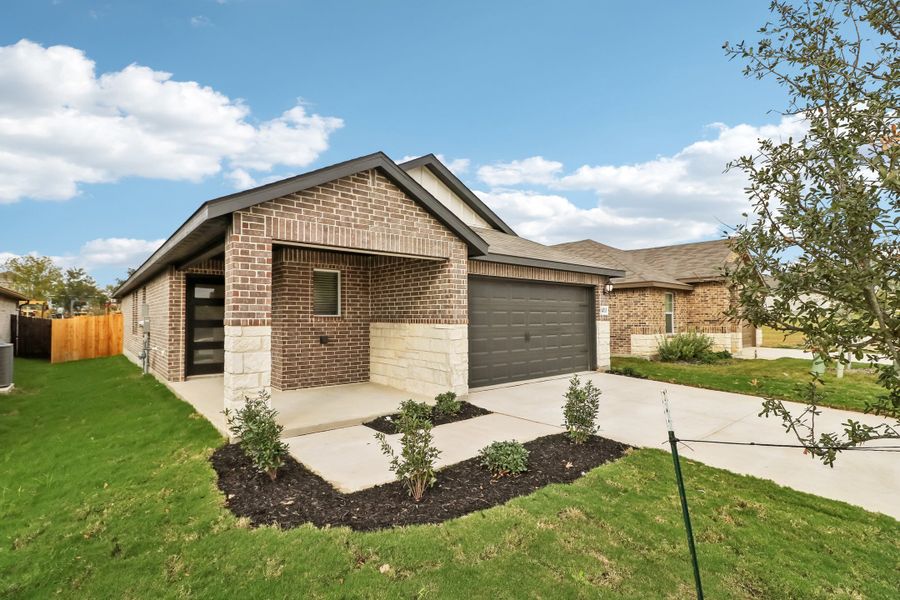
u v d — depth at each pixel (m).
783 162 2.01
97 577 2.98
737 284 2.10
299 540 3.35
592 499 4.10
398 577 2.95
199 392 8.55
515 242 11.99
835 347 1.82
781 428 6.49
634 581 2.94
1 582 2.95
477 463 4.98
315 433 6.21
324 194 6.52
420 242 7.63
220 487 4.35
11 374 9.77
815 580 2.96
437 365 8.20
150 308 12.53
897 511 3.92
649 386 9.82
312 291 9.24
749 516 3.81
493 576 2.96
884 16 1.88
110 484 4.47
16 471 4.93
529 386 9.70
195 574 2.99
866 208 1.60
